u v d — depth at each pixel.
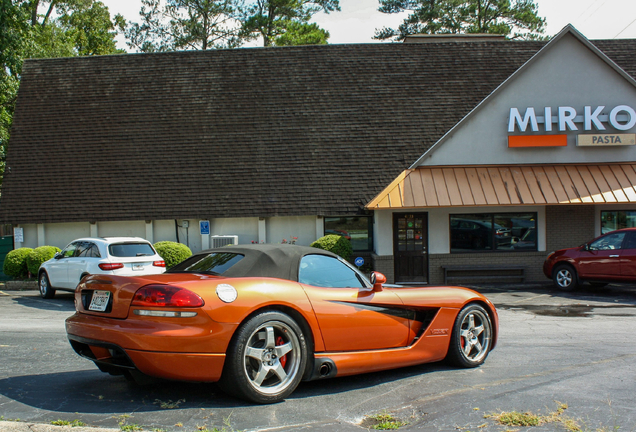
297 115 17.78
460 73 18.59
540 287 14.57
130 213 15.98
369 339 5.21
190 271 5.11
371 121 17.47
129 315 4.33
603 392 4.99
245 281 4.59
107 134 17.73
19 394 4.76
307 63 19.27
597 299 12.39
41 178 16.81
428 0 37.28
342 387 5.12
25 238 16.66
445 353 5.82
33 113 18.44
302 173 16.47
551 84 15.43
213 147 17.22
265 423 4.06
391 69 18.86
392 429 3.99
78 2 34.56
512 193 14.56
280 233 16.33
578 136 15.23
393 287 5.85
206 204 16.03
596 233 15.69
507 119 15.45
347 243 15.05
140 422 4.02
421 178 15.05
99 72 19.56
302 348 4.70
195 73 19.30
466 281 15.52
